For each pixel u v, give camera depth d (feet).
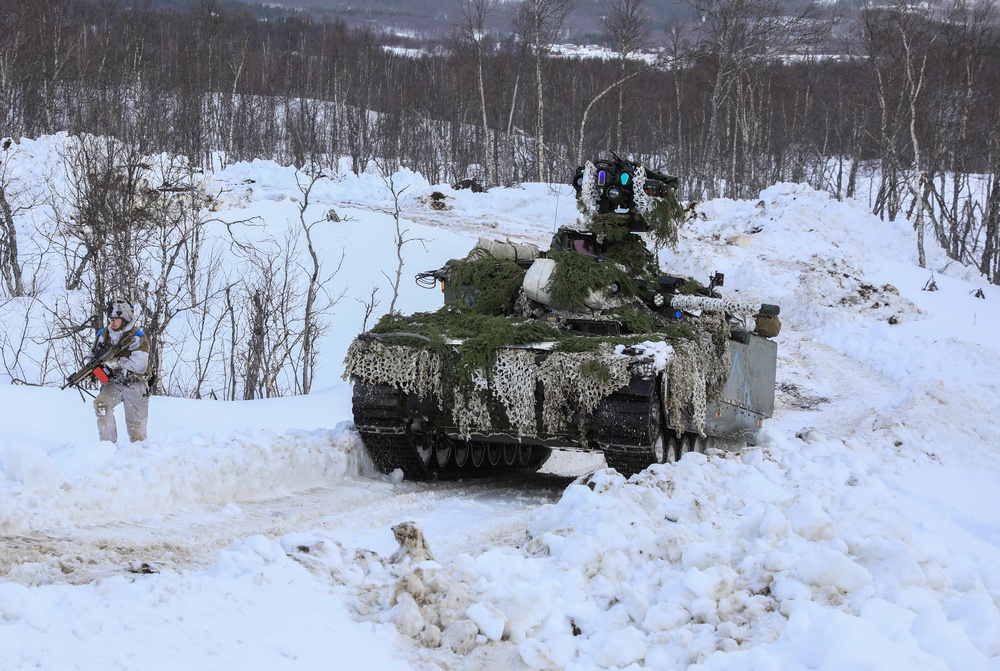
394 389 29.43
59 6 152.56
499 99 169.89
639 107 166.40
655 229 33.68
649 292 32.78
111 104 93.25
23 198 87.45
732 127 156.46
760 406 39.14
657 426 28.32
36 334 62.95
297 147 191.42
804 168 177.17
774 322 32.60
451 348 29.04
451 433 30.27
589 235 33.32
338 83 202.28
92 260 50.78
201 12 203.41
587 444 28.86
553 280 31.09
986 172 180.34
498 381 28.27
